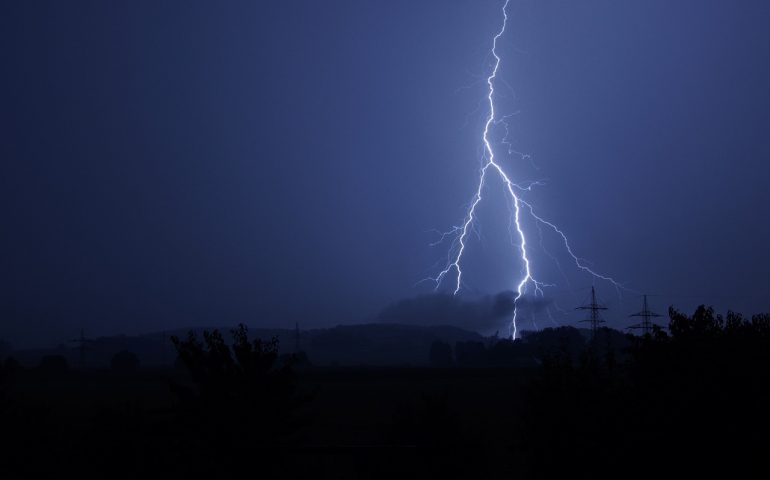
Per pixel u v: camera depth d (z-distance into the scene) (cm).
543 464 1289
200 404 1372
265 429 1346
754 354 1120
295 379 1491
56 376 6700
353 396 4022
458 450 1479
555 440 1263
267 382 1424
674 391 1107
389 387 4669
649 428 1092
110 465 1416
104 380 6197
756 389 1059
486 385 4678
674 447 1054
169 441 1359
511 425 2562
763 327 1295
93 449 1454
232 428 1325
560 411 1274
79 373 7244
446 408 1753
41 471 1447
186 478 1266
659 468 1061
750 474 1009
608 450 1130
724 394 1060
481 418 2789
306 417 1435
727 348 1144
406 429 1709
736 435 1023
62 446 1514
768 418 1035
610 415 1175
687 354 1159
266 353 1462
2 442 1484
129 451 1430
